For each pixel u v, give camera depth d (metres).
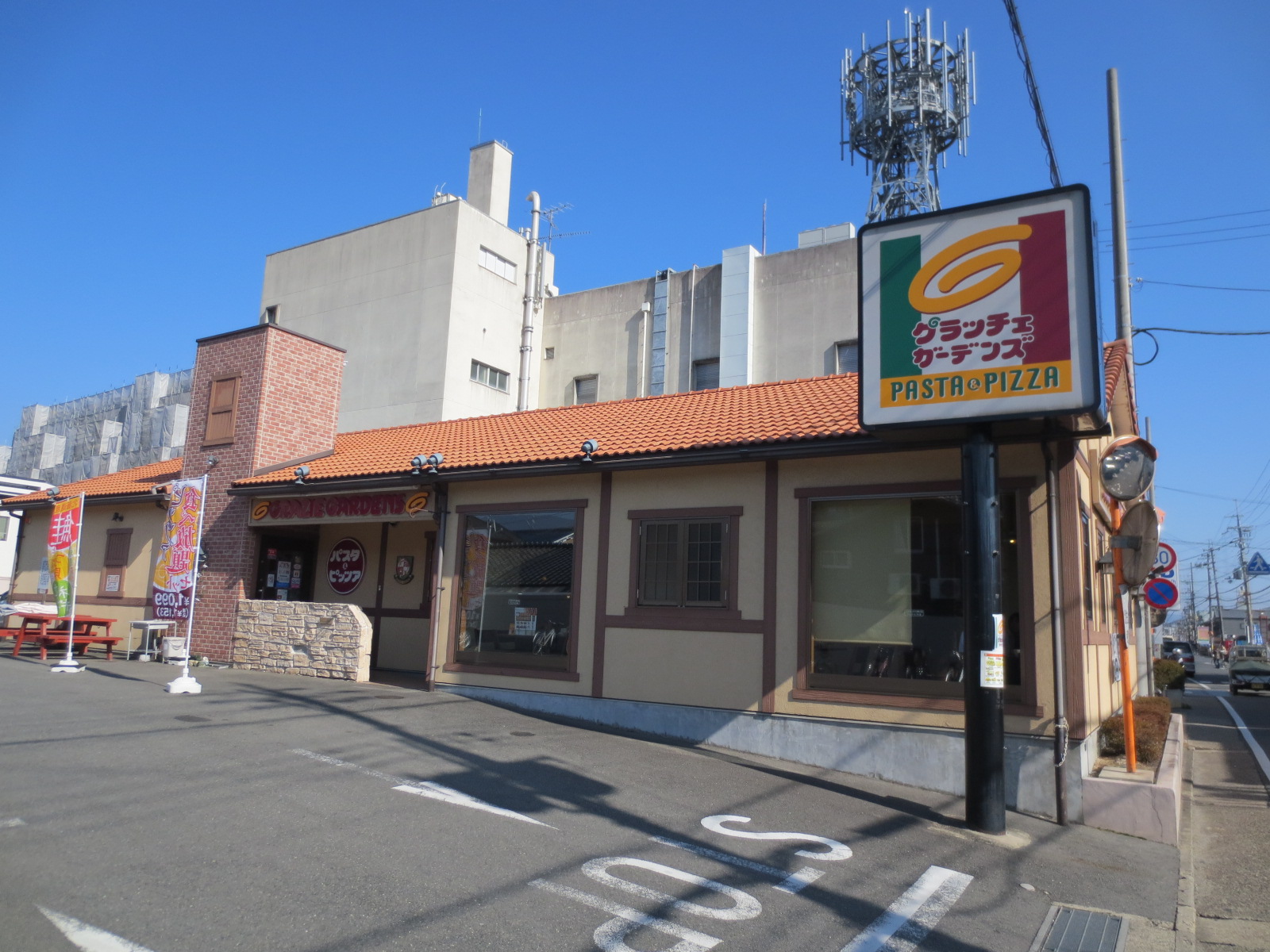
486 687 12.97
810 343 27.16
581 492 12.66
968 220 8.75
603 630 12.07
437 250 30.16
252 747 8.75
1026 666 9.27
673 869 6.37
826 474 10.73
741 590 11.10
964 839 7.88
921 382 8.75
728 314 28.14
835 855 7.07
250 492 16.11
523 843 6.59
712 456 11.20
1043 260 8.40
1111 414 12.71
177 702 11.05
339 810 6.95
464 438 16.38
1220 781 12.96
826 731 10.23
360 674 14.18
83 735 8.80
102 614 18.94
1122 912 6.47
